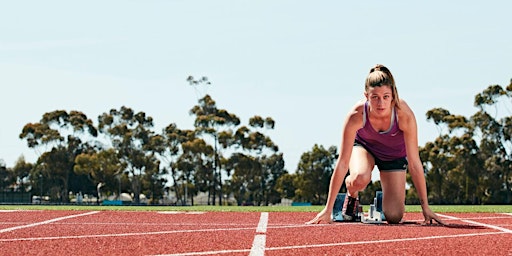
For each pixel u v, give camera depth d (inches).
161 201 2891.2
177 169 2728.8
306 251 214.2
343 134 363.6
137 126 2854.3
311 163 2728.8
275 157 2982.3
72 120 2886.3
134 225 337.1
